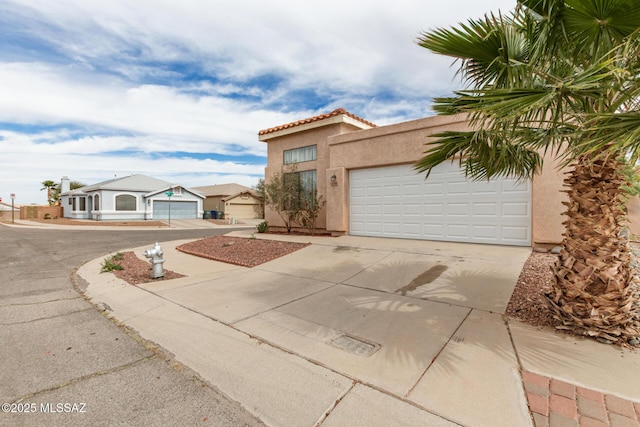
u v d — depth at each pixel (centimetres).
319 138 1243
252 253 909
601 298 325
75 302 512
